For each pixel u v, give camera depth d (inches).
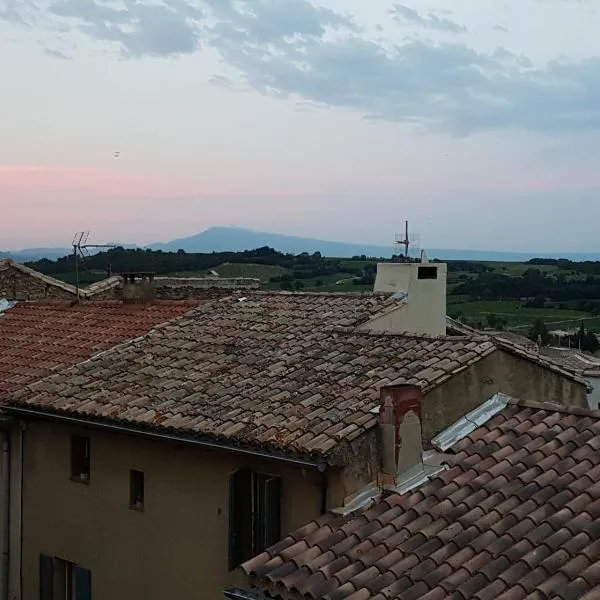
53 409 499.5
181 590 447.2
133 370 532.7
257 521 408.5
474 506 335.0
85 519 510.9
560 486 333.7
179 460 450.9
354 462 363.9
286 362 485.7
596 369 736.3
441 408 402.0
